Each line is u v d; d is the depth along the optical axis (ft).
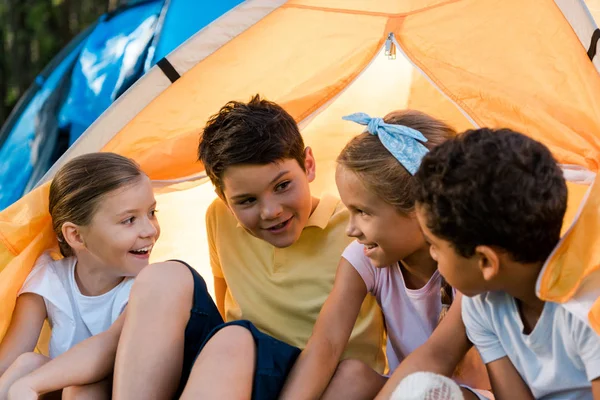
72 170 4.94
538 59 5.27
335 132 6.73
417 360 4.02
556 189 3.22
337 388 4.17
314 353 4.23
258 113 4.75
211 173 4.82
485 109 5.30
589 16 5.12
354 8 5.68
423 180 3.36
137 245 4.92
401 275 4.55
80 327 5.00
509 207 3.14
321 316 4.47
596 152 4.79
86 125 6.86
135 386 4.00
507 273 3.35
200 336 4.37
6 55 14.52
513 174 3.15
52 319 5.03
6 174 7.27
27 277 4.99
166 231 6.38
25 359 4.44
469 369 4.65
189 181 5.68
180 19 6.45
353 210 4.23
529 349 3.67
